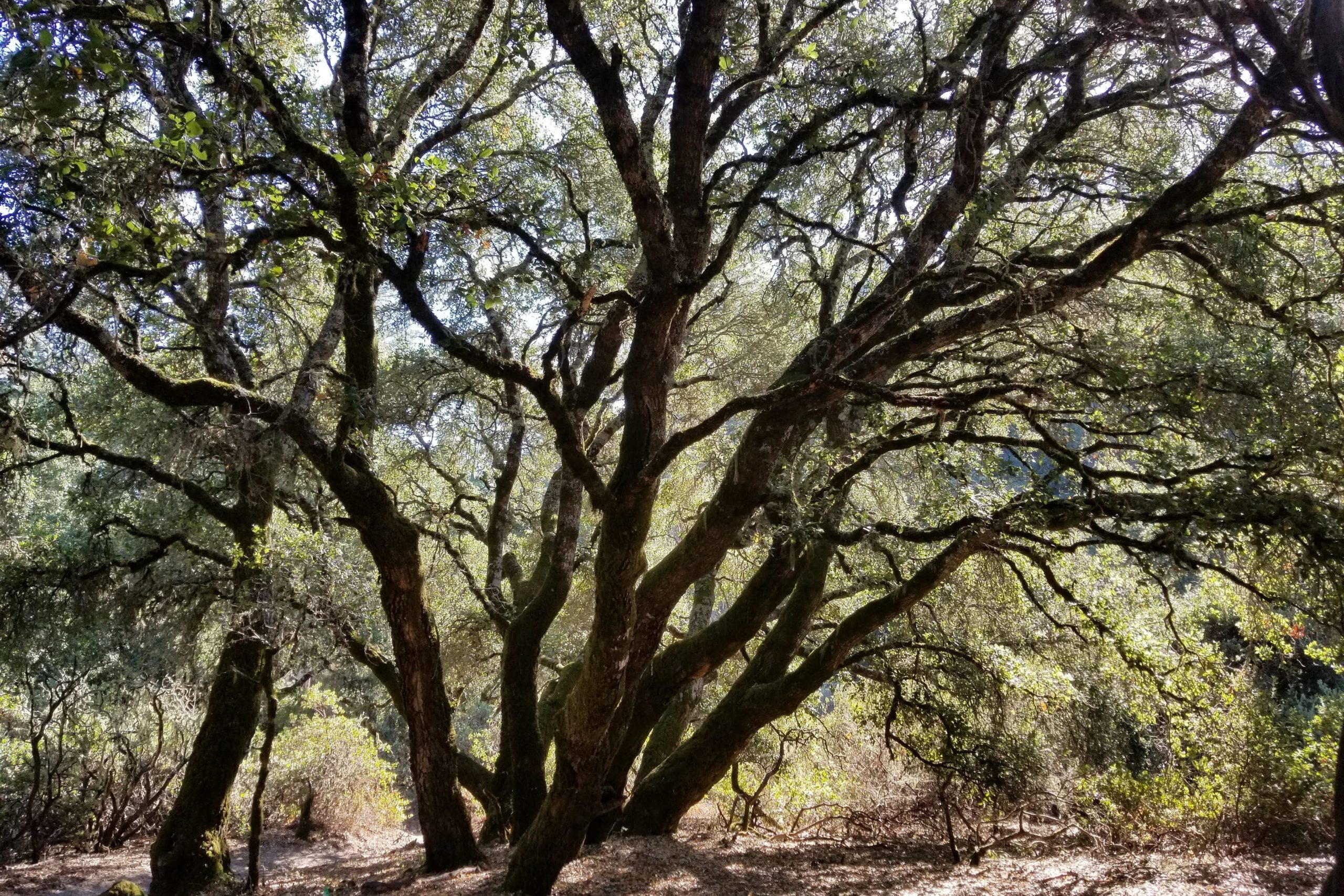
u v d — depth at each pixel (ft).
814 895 26.23
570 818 24.26
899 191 25.75
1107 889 25.03
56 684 44.45
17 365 22.26
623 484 21.50
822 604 37.24
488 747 61.16
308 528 33.45
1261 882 24.64
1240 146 18.44
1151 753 39.11
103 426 38.63
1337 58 13.78
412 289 20.20
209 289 29.01
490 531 41.83
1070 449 24.76
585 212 23.17
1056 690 33.73
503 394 42.16
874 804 40.47
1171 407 23.22
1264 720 31.55
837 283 32.04
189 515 38.45
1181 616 36.94
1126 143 27.63
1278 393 22.82
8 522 37.70
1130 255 19.17
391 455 43.75
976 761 35.47
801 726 45.11
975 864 30.68
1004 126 21.98
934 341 20.68
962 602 39.06
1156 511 21.94
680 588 24.54
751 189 25.63
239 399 24.11
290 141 18.94
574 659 46.98
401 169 25.68
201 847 31.78
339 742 51.62
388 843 48.88
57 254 18.93
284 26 29.58
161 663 45.47
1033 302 19.17
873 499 43.32
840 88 25.18
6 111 19.06
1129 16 18.49
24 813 42.29
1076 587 34.60
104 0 16.72
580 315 20.61
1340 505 21.30
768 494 23.17
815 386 19.24
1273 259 23.85
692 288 20.25
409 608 28.43
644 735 33.94
